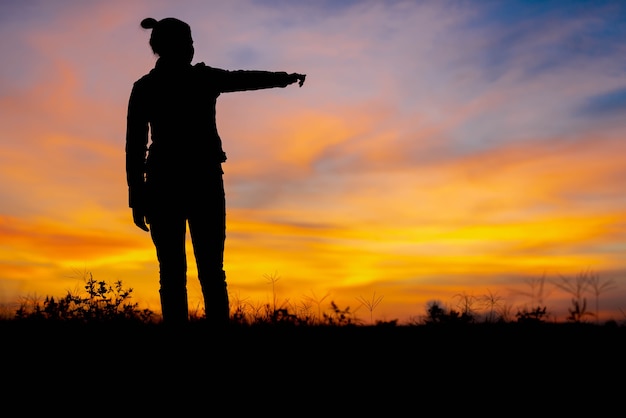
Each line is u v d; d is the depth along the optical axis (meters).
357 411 3.50
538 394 3.65
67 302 5.84
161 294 5.23
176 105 5.20
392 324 5.46
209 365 4.37
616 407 3.40
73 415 3.50
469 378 3.98
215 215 5.25
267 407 3.59
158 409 3.59
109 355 4.64
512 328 4.96
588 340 4.61
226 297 5.26
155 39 5.31
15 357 4.61
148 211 5.21
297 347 4.81
